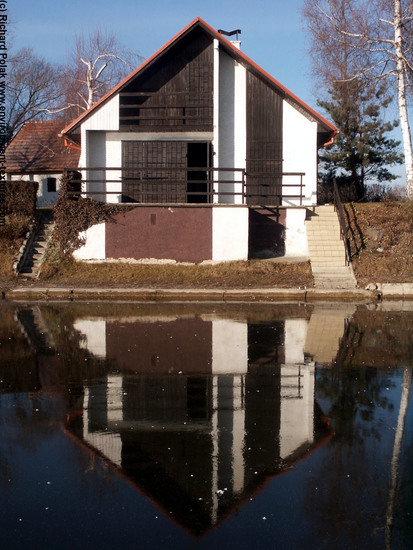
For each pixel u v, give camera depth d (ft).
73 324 45.57
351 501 17.78
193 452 21.25
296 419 24.70
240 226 72.33
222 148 81.35
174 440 22.36
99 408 25.94
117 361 34.01
